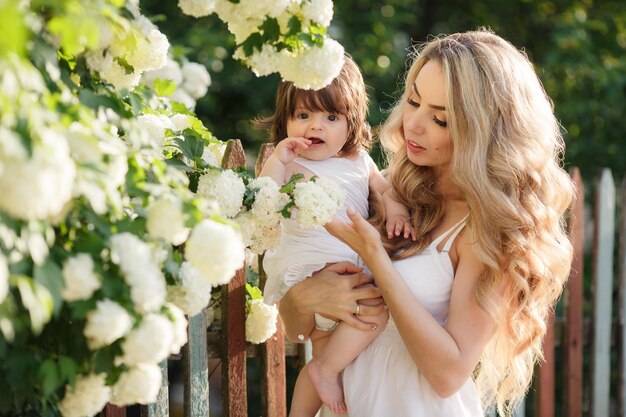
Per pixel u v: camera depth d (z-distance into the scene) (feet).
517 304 8.04
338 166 8.95
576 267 12.55
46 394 5.25
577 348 12.78
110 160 5.37
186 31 19.94
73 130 5.18
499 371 8.71
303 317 8.55
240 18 6.65
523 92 8.13
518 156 7.88
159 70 10.87
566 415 12.82
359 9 22.52
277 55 6.91
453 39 8.21
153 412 8.32
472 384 8.40
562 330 12.76
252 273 9.84
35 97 4.89
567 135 20.75
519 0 23.86
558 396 16.98
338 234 7.72
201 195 7.13
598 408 13.12
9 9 4.10
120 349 5.52
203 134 8.51
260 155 9.29
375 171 9.44
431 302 8.00
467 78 7.80
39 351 5.59
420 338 7.49
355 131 9.05
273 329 8.92
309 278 8.48
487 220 7.72
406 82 8.46
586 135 20.71
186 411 8.55
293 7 6.77
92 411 5.61
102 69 6.13
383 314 8.19
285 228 8.72
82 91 5.95
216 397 16.44
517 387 8.91
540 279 7.97
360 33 21.50
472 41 8.16
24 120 4.49
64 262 5.20
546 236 8.05
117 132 6.59
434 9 24.58
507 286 7.90
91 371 5.57
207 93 19.61
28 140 4.43
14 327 5.26
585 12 23.39
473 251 7.79
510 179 7.84
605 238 12.94
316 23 6.88
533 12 24.03
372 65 20.72
